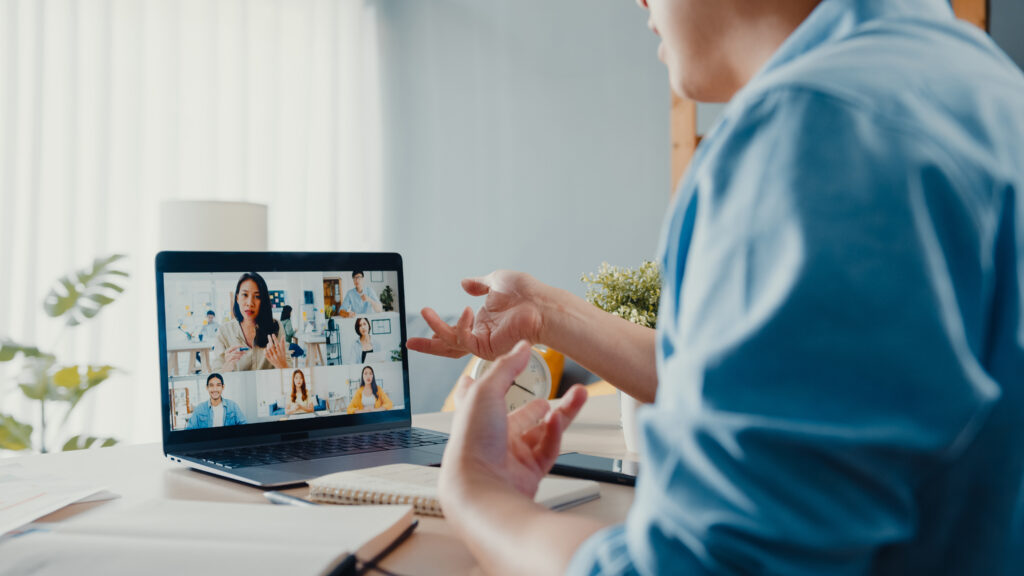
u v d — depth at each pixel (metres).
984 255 0.30
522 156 3.35
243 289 0.94
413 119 3.90
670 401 0.32
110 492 0.70
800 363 0.28
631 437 0.94
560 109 3.19
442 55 3.74
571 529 0.39
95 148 3.43
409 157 3.92
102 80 3.44
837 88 0.31
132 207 3.52
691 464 0.30
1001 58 0.40
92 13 3.44
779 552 0.27
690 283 0.33
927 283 0.28
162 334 0.88
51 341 3.33
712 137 0.36
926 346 0.28
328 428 0.98
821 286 0.28
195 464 0.82
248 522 0.56
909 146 0.30
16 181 3.25
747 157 0.32
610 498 0.70
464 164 3.63
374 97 4.11
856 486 0.27
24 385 2.56
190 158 3.73
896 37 0.35
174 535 0.53
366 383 1.02
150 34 3.62
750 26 0.44
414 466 0.76
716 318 0.31
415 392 3.07
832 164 0.30
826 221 0.29
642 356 0.82
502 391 0.50
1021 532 0.34
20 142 3.28
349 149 4.12
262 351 0.95
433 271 3.80
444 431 1.06
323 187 4.09
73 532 0.55
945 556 0.33
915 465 0.28
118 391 3.49
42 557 0.48
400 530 0.56
